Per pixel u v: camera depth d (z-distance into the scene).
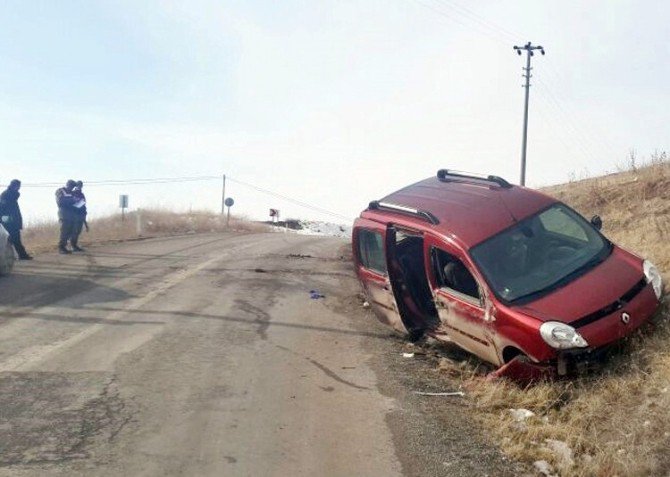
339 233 40.12
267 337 9.05
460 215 7.94
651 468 4.67
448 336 7.82
